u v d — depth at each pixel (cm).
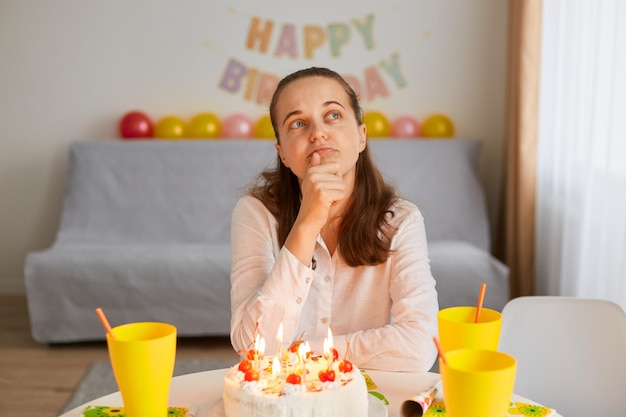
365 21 462
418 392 129
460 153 439
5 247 477
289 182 167
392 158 435
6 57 465
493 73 461
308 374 117
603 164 295
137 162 436
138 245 412
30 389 317
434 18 461
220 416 115
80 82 467
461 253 375
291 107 153
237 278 159
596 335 165
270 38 463
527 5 378
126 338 108
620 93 270
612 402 162
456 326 111
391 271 163
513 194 399
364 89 465
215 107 468
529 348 166
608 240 281
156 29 464
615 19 270
